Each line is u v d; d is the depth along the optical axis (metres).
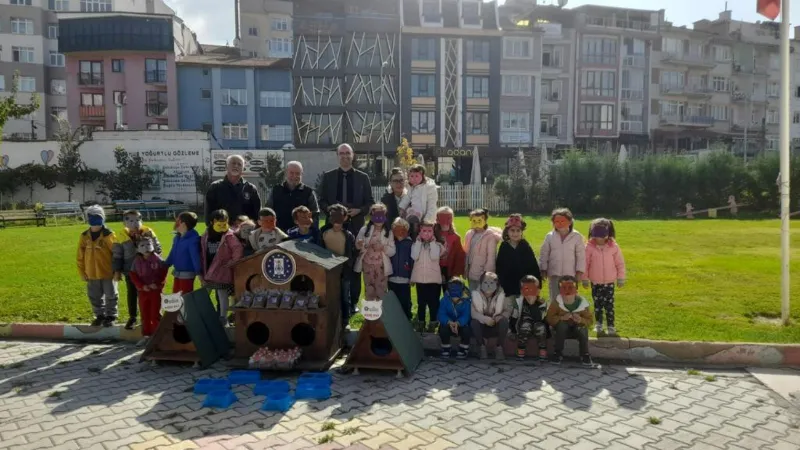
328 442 4.74
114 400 5.71
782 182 8.05
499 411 5.41
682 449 4.64
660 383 6.16
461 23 47.06
